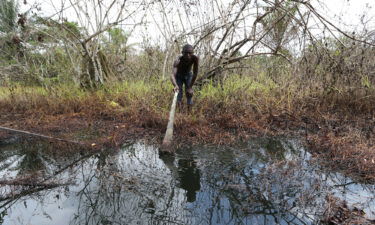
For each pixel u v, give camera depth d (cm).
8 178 290
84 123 497
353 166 301
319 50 598
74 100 614
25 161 341
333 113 526
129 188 274
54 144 395
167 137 379
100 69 727
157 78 714
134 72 789
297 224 211
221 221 218
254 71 684
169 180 290
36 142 407
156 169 317
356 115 514
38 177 293
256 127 462
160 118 479
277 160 332
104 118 534
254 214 227
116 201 251
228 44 630
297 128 462
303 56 598
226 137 421
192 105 531
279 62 701
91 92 699
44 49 767
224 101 544
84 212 234
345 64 578
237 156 352
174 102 433
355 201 236
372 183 267
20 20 649
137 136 434
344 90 578
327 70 600
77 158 350
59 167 323
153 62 740
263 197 252
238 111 520
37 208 240
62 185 278
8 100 650
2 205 244
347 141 365
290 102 542
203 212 232
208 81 627
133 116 511
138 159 346
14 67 827
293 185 270
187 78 509
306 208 230
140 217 226
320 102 568
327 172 294
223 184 279
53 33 723
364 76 576
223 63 621
